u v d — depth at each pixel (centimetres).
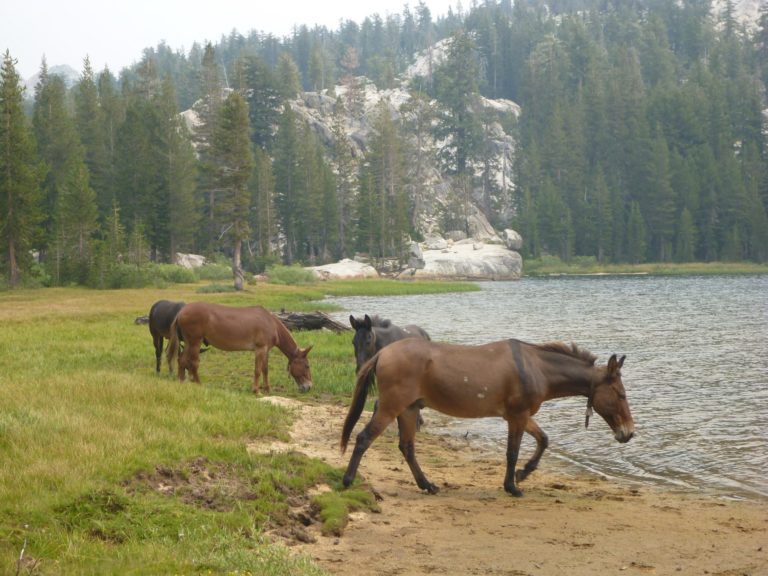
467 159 15888
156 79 13075
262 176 10519
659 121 14688
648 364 2219
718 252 13225
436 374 927
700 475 1092
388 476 1037
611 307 4700
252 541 672
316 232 11531
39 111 8625
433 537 759
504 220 15338
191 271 7350
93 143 9125
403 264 10788
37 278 6225
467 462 1181
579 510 892
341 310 4512
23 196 5712
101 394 1184
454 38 15962
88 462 792
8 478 723
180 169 8731
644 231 13112
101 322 3231
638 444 1291
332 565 658
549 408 1641
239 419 1181
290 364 1658
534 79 17838
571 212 13788
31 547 595
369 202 10856
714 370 2103
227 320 1570
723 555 722
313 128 15750
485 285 8525
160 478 814
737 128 15388
